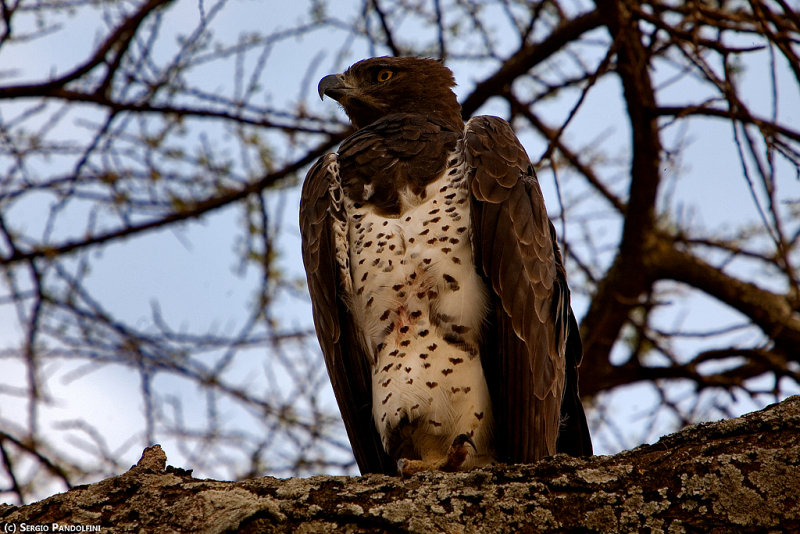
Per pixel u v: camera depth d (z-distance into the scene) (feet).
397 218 31.40
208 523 20.43
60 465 46.80
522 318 30.55
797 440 19.99
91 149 52.42
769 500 19.38
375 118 42.75
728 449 20.29
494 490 20.80
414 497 20.84
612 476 20.61
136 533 20.75
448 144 32.89
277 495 21.07
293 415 52.75
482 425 30.07
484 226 30.91
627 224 59.11
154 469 22.48
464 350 29.99
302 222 34.19
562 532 20.07
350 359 32.22
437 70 42.96
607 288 60.80
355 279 31.53
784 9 39.01
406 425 29.76
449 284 30.35
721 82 36.91
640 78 46.32
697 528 19.47
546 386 31.27
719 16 40.93
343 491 21.12
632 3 40.47
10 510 21.62
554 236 35.83
